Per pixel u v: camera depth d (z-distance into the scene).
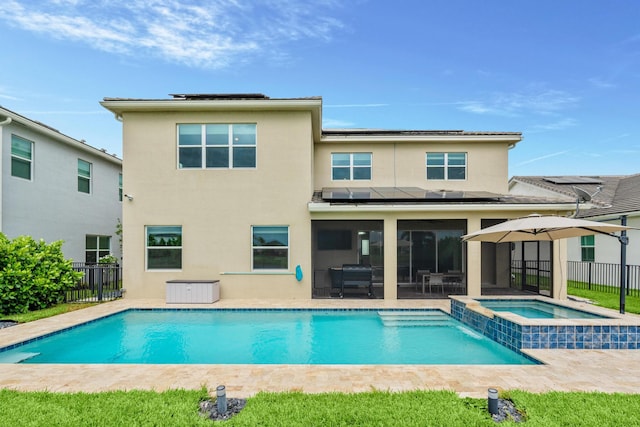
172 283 12.75
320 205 13.16
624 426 4.36
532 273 17.11
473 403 5.01
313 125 15.60
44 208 15.84
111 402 5.04
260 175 13.82
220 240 13.77
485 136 17.23
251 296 13.65
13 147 14.37
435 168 17.72
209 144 13.95
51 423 4.48
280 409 4.81
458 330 10.16
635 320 7.97
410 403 5.00
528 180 22.23
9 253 11.11
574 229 9.88
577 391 5.43
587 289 16.16
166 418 4.59
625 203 17.42
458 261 17.83
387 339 9.34
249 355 8.19
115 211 21.30
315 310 11.82
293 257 13.70
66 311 11.30
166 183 13.84
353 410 4.78
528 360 7.35
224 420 4.56
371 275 13.97
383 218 13.55
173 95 14.80
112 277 17.25
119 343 9.05
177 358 8.00
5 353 7.88
